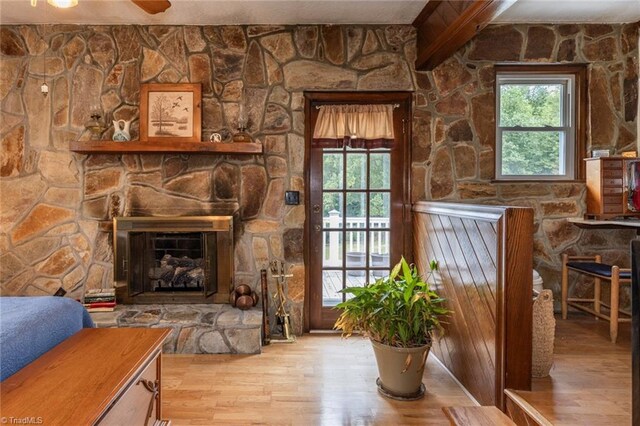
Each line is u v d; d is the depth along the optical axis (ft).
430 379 8.40
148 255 11.27
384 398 7.57
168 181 10.99
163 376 8.41
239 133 10.55
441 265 9.18
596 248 11.27
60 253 10.98
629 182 10.66
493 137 11.16
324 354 9.63
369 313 7.67
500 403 6.50
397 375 7.50
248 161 11.03
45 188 10.95
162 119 10.91
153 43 10.94
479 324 7.29
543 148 11.59
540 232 11.26
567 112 11.56
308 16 10.48
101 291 10.59
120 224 10.82
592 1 9.86
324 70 10.95
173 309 10.49
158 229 10.85
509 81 11.53
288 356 9.50
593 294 11.30
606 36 11.13
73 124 10.95
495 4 7.04
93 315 9.94
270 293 11.05
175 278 11.12
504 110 11.58
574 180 11.24
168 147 10.29
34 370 4.44
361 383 8.16
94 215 10.98
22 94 10.91
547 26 11.08
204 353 9.56
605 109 11.22
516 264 6.38
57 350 5.01
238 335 9.57
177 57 10.95
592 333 9.62
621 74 11.18
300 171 11.02
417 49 10.93
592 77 11.19
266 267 11.07
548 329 6.92
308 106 11.14
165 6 8.19
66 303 6.03
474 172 11.15
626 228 11.20
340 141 11.10
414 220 11.14
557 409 5.89
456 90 11.09
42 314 5.35
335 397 7.60
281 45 10.94
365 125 11.09
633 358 2.77
